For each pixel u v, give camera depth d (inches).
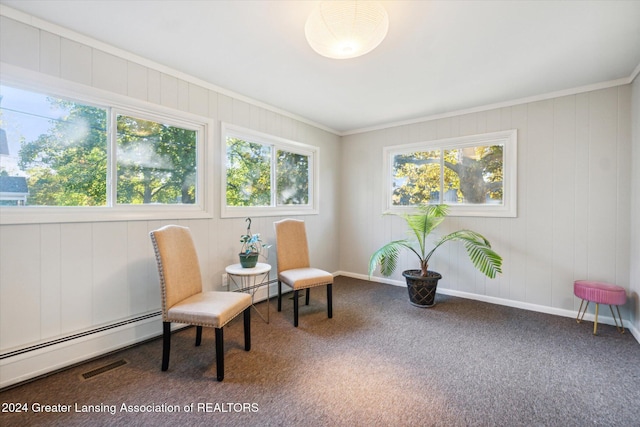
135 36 77.2
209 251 107.9
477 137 130.3
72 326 76.1
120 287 85.0
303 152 152.9
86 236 78.6
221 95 111.0
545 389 66.8
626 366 76.4
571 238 110.6
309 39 63.1
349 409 59.8
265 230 131.0
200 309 70.9
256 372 73.0
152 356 80.7
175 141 100.2
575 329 99.6
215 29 74.1
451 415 58.3
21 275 68.6
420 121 146.8
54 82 72.2
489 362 78.4
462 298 133.9
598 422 56.6
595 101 105.4
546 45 80.1
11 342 67.2
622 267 101.7
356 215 171.5
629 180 100.1
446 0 62.2
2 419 56.5
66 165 77.2
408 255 152.1
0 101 67.7
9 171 69.1
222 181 111.8
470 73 97.5
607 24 70.4
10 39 66.3
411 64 91.4
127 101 85.3
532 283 118.3
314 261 160.2
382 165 160.7
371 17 55.7
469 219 133.0
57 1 63.7
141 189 91.7
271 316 111.5
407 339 92.0
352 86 108.8
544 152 115.2
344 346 87.2
